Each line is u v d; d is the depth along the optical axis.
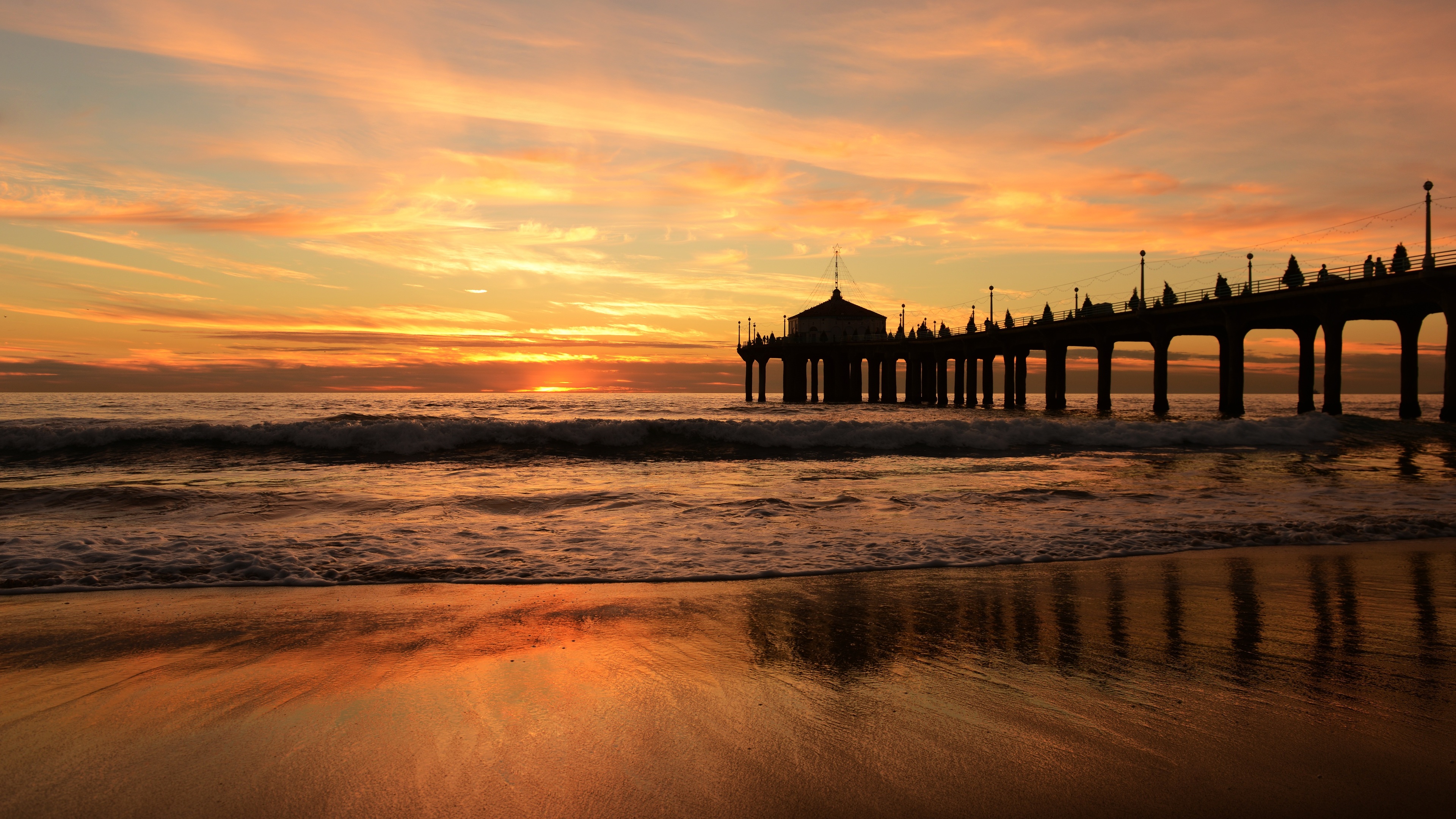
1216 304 60.88
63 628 6.43
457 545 10.00
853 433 24.16
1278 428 27.72
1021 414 72.56
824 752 4.02
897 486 15.67
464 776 3.74
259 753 4.00
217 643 6.01
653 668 5.40
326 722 4.41
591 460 20.92
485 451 22.09
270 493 14.33
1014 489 15.16
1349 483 16.30
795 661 5.58
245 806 3.46
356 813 3.41
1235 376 60.19
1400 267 46.91
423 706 4.67
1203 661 5.54
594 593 7.75
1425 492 14.96
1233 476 17.39
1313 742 4.12
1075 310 79.12
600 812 3.39
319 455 21.09
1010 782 3.68
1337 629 6.37
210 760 3.93
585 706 4.66
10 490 13.71
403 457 20.95
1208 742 4.13
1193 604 7.22
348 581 8.24
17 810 3.41
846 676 5.23
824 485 15.81
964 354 99.19
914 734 4.24
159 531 10.71
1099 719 4.45
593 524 11.49
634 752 4.01
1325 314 52.44
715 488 15.42
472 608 7.16
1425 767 3.82
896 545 10.06
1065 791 3.58
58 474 17.75
